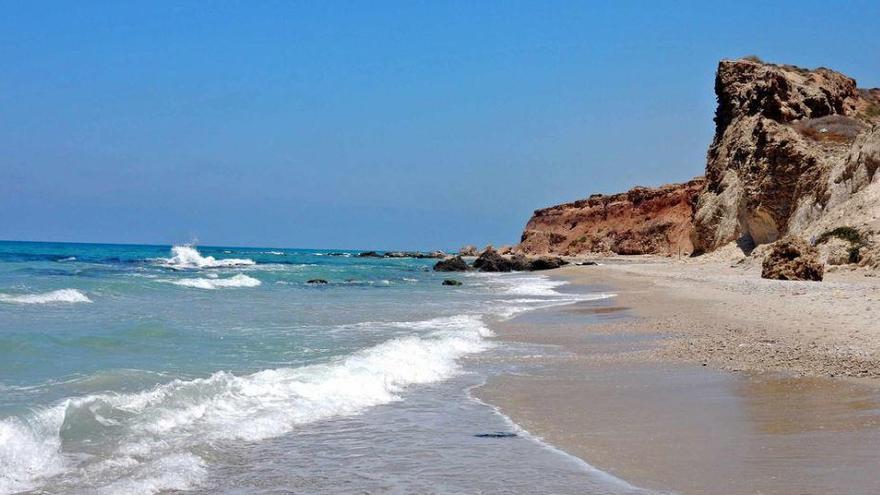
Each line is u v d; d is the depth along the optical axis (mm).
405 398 9852
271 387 9602
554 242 142000
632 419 8477
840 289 26062
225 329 16531
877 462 6344
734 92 70125
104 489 5797
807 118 62375
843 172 45656
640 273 49625
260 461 6758
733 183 64125
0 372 10102
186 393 8844
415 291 35469
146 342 13773
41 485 5875
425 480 6176
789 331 16031
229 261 69312
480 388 10617
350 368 11102
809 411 8570
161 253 98500
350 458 6891
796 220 48188
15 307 19625
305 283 40031
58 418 7332
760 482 5848
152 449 6953
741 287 30406
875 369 11320
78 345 12852
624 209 131875
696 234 68125
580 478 6160
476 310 24203
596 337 16859
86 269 44562
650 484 5934
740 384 10523
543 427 8156
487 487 5961
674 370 12062
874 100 75438
